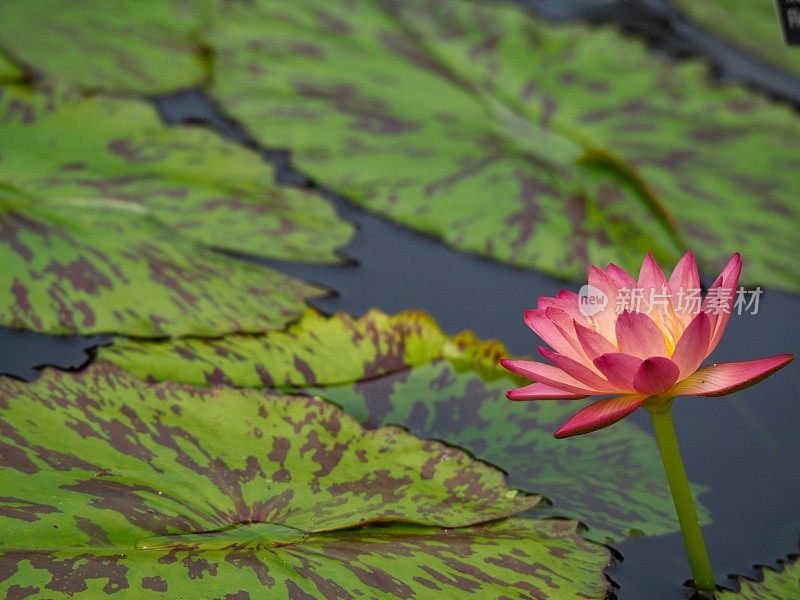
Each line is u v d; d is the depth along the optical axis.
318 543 2.21
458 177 2.57
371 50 2.82
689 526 2.20
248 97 2.65
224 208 2.50
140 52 2.70
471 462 2.28
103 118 2.57
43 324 2.35
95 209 2.46
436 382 2.36
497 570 2.21
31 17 2.70
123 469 2.23
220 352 2.36
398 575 2.20
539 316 2.19
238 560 2.18
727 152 2.63
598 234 2.52
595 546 2.24
